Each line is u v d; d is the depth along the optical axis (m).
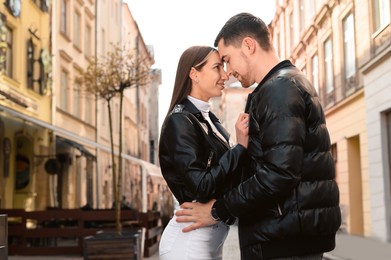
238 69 2.72
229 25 2.75
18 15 13.73
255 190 2.40
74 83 19.53
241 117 2.64
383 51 11.16
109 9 26.19
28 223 13.73
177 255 2.87
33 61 15.01
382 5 11.43
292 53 23.12
